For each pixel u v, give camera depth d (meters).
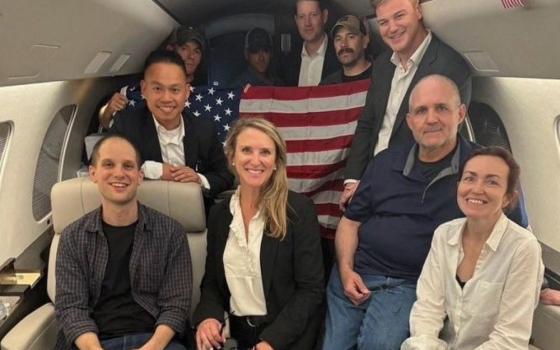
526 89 2.66
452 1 2.30
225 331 2.38
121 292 2.34
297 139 3.15
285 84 4.64
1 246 2.90
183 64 2.74
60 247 2.34
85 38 2.48
